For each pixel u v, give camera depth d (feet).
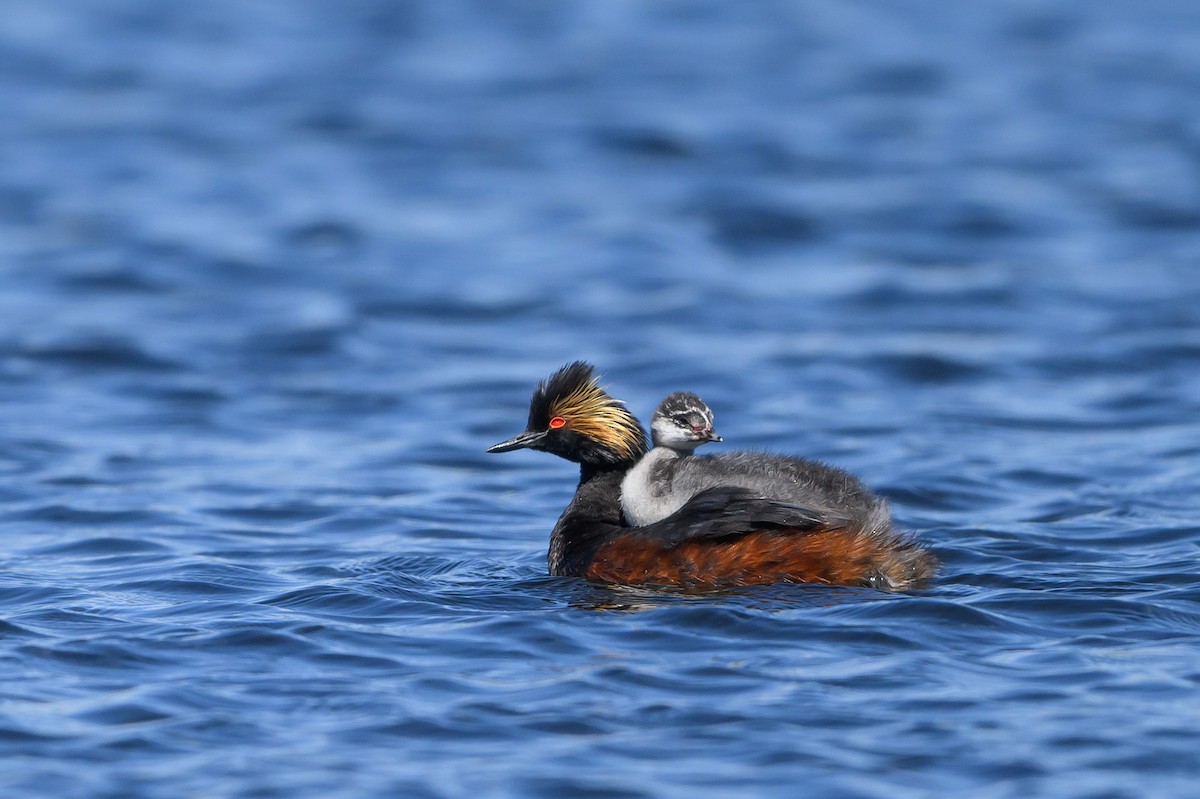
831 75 127.24
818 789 25.05
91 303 75.56
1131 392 61.41
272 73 128.26
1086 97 119.65
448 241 86.48
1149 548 40.86
